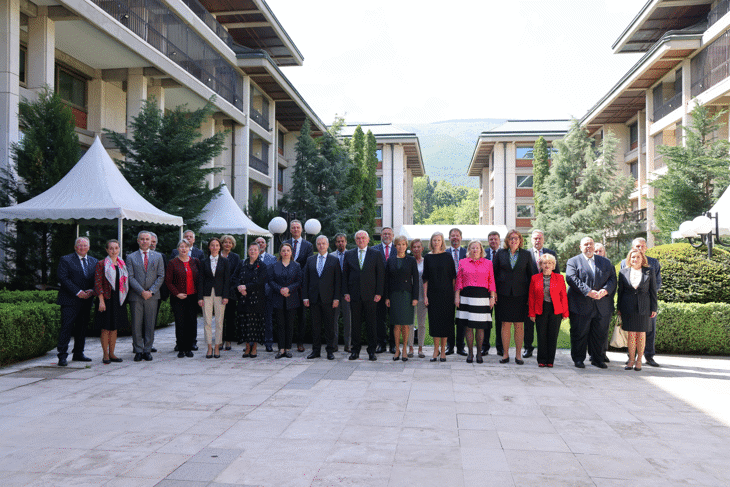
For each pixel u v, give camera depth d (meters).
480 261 8.01
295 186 29.34
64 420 4.99
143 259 8.25
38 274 12.80
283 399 5.77
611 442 4.37
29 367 7.63
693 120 20.77
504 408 5.43
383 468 3.77
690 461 3.94
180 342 8.55
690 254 9.48
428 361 8.24
